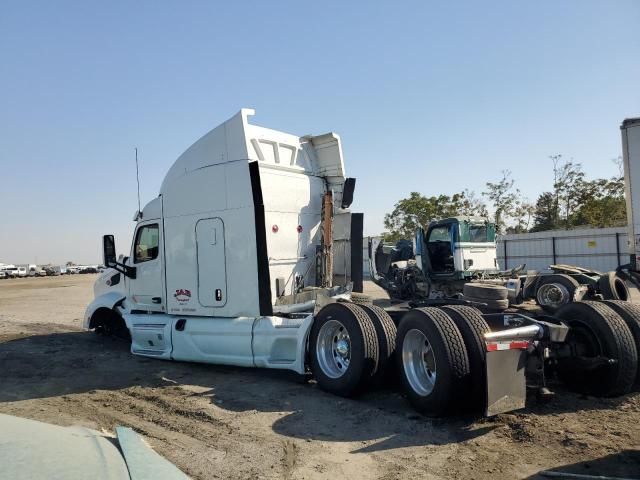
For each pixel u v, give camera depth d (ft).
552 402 18.38
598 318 18.44
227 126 25.27
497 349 15.97
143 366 27.17
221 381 23.49
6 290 122.62
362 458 14.14
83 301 77.46
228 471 13.39
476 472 13.01
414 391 17.95
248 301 24.26
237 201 24.64
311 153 29.25
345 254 28.12
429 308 18.24
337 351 20.90
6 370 26.86
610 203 126.82
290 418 17.80
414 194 142.51
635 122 29.63
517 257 101.30
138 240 30.17
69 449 6.11
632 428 15.67
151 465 6.18
